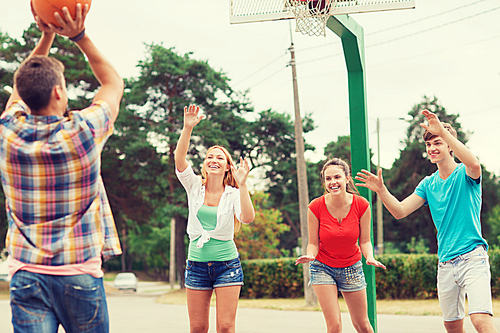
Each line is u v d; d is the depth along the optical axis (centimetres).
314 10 610
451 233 465
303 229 1606
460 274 454
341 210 507
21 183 254
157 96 3384
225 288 466
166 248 6744
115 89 282
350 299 518
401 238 4741
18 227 257
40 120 258
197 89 3369
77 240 259
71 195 256
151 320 1159
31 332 251
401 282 1672
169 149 3331
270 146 3866
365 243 518
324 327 976
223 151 502
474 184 460
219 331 466
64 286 255
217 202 486
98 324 265
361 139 670
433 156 484
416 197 501
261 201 2570
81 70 3275
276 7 621
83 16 265
